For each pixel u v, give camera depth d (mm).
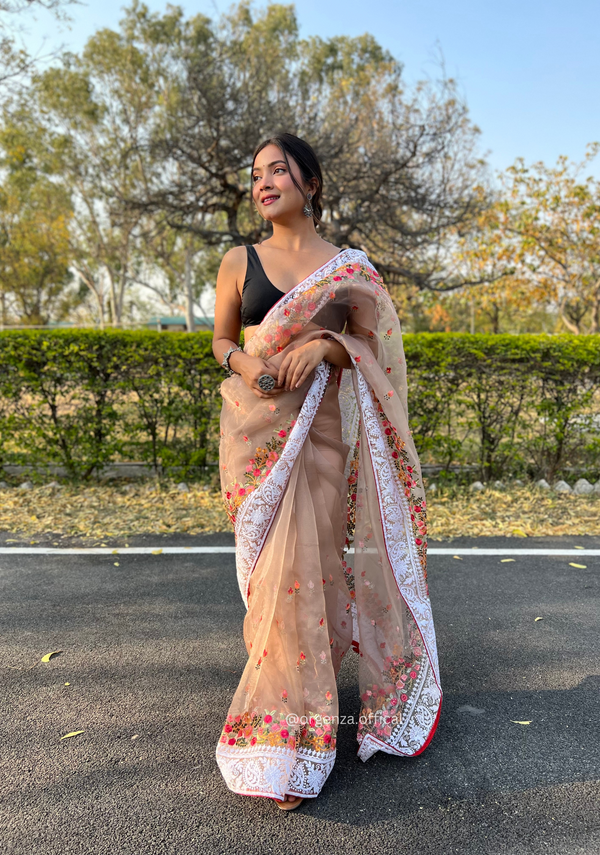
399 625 2035
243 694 1873
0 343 5441
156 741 2082
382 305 2123
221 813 1750
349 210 13508
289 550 1874
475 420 5617
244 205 16234
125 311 42531
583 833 1670
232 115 12586
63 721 2197
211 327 22391
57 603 3268
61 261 32562
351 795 1835
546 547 4195
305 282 1973
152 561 3918
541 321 35406
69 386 5594
